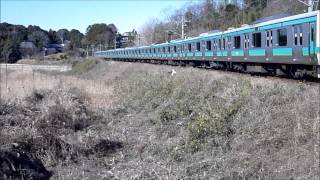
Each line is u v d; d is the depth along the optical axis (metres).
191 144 14.45
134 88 27.23
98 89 29.61
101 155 15.35
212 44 33.88
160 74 31.09
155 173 12.58
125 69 54.69
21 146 14.06
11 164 12.27
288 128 13.38
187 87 22.22
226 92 18.47
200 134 14.80
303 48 19.62
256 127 14.14
